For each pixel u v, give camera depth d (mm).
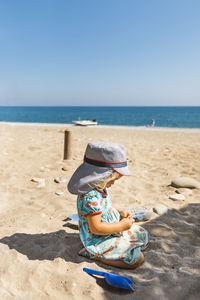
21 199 3791
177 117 72812
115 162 1949
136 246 2188
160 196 4102
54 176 4984
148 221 3176
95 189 2010
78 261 2266
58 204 3611
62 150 7477
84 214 2029
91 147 1990
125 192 4199
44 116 78562
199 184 4551
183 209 3607
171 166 6047
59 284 1897
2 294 1756
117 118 68688
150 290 1874
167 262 2289
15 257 2197
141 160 6621
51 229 2867
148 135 14164
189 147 8820
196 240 2729
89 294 1813
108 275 1936
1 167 5406
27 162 5953
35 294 1796
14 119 60469
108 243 2125
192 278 2002
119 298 1804
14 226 2883
